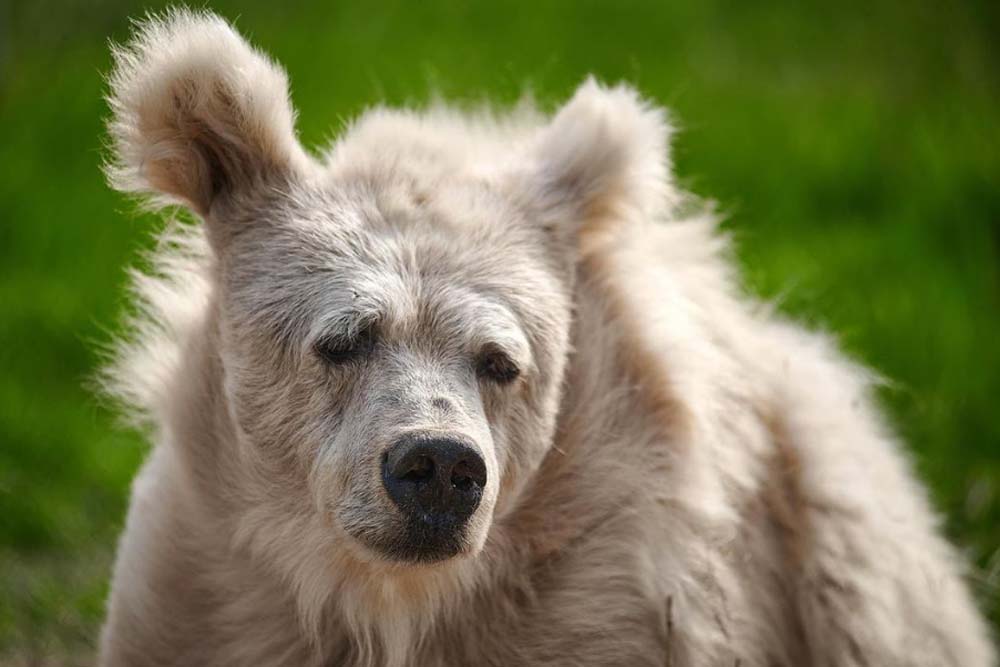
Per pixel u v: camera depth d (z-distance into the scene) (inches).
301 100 1391.5
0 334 1089.4
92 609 808.9
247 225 577.6
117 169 594.2
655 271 640.4
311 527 565.0
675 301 635.5
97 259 1200.8
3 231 1243.8
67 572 865.5
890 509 680.4
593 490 591.5
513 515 583.5
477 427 529.0
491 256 566.9
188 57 569.3
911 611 671.1
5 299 1133.7
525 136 674.8
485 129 685.9
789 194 1284.4
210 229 589.3
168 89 569.0
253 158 578.6
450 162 613.6
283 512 569.9
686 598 589.9
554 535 588.4
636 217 624.7
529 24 1627.7
